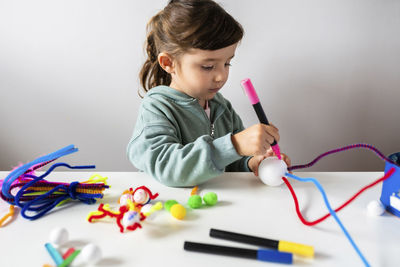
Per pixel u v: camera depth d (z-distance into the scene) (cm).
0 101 107
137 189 52
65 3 97
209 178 60
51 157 52
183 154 61
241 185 61
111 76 104
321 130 108
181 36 69
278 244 41
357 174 65
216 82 74
